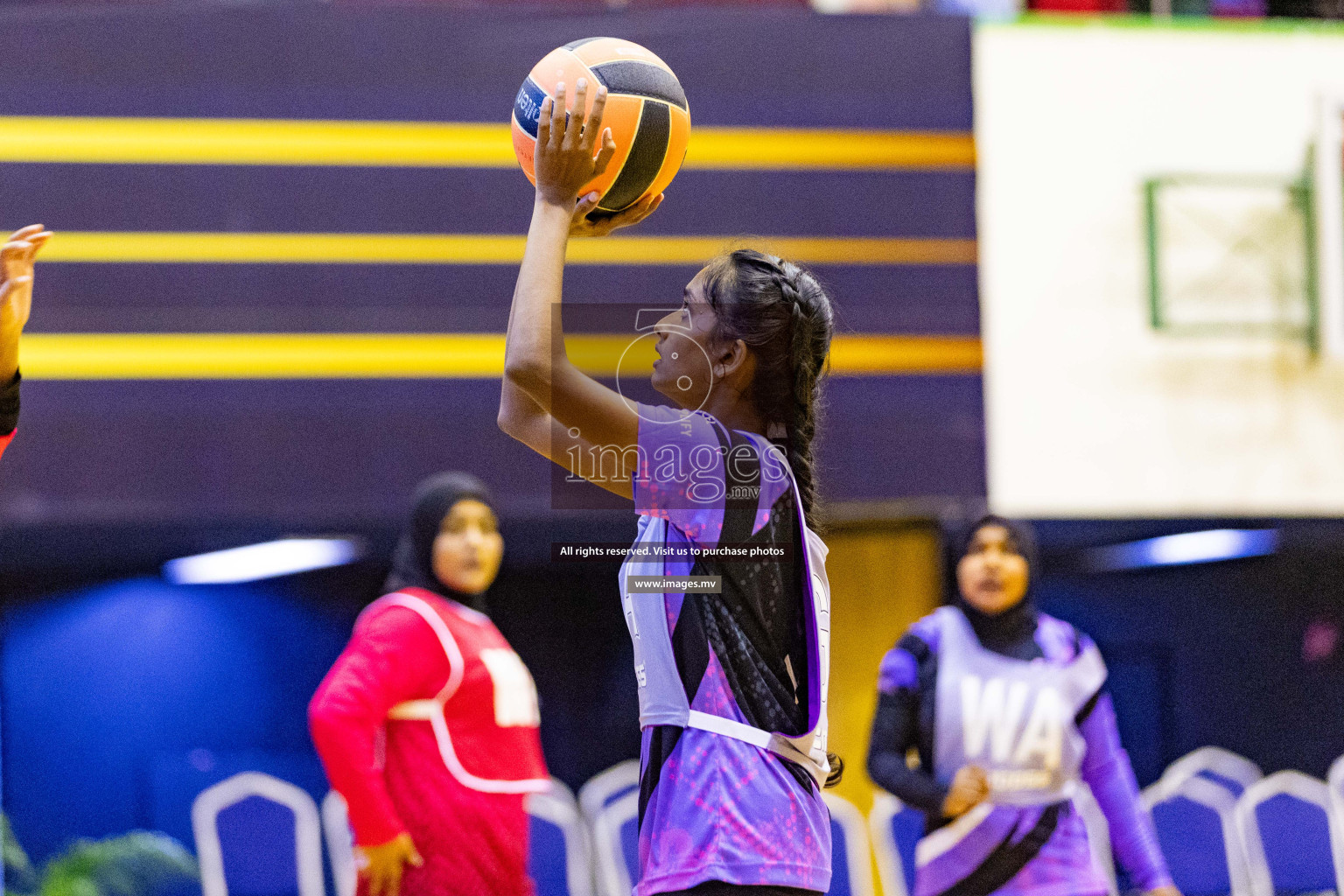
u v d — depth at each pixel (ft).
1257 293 34.81
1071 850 18.80
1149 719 46.14
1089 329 34.32
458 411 32.83
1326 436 34.63
